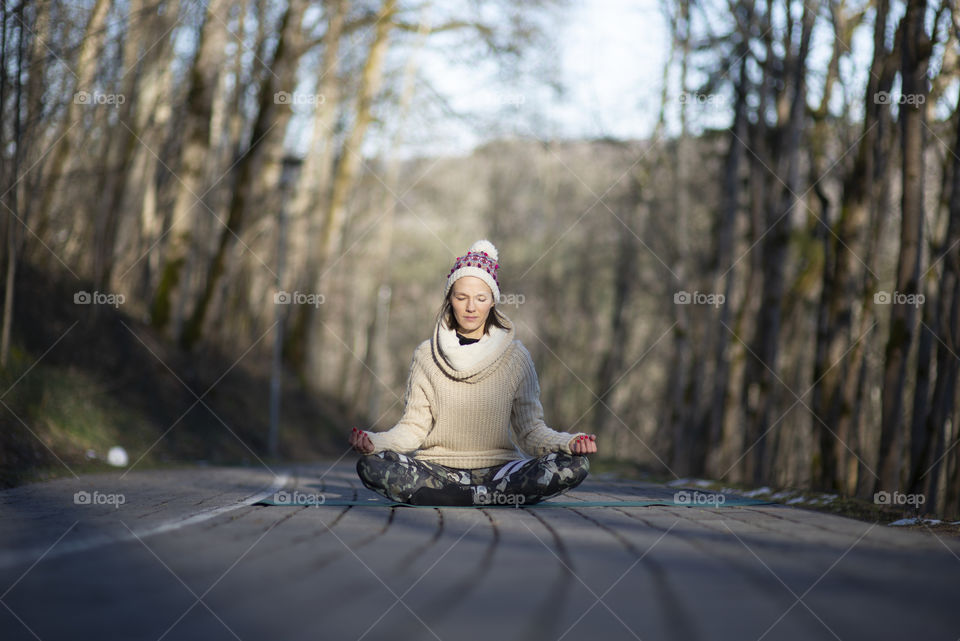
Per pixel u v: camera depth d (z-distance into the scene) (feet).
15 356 42.11
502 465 20.99
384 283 141.90
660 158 83.97
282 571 10.50
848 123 48.32
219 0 74.49
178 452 57.57
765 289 55.11
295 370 109.29
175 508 18.63
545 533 14.57
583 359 159.02
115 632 7.47
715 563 11.56
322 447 98.68
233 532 14.07
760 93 60.54
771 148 61.26
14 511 17.95
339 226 108.99
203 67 74.64
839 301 42.57
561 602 8.97
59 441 39.91
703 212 86.58
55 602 8.61
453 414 20.89
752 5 58.65
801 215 69.82
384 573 10.49
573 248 150.41
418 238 152.76
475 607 8.69
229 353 89.97
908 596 9.56
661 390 129.08
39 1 36.63
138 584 9.55
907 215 29.07
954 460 31.73
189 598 8.89
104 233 59.31
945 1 29.84
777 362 55.47
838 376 43.29
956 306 28.60
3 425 34.73
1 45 34.96
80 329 53.93
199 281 97.50
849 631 7.95
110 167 58.90
